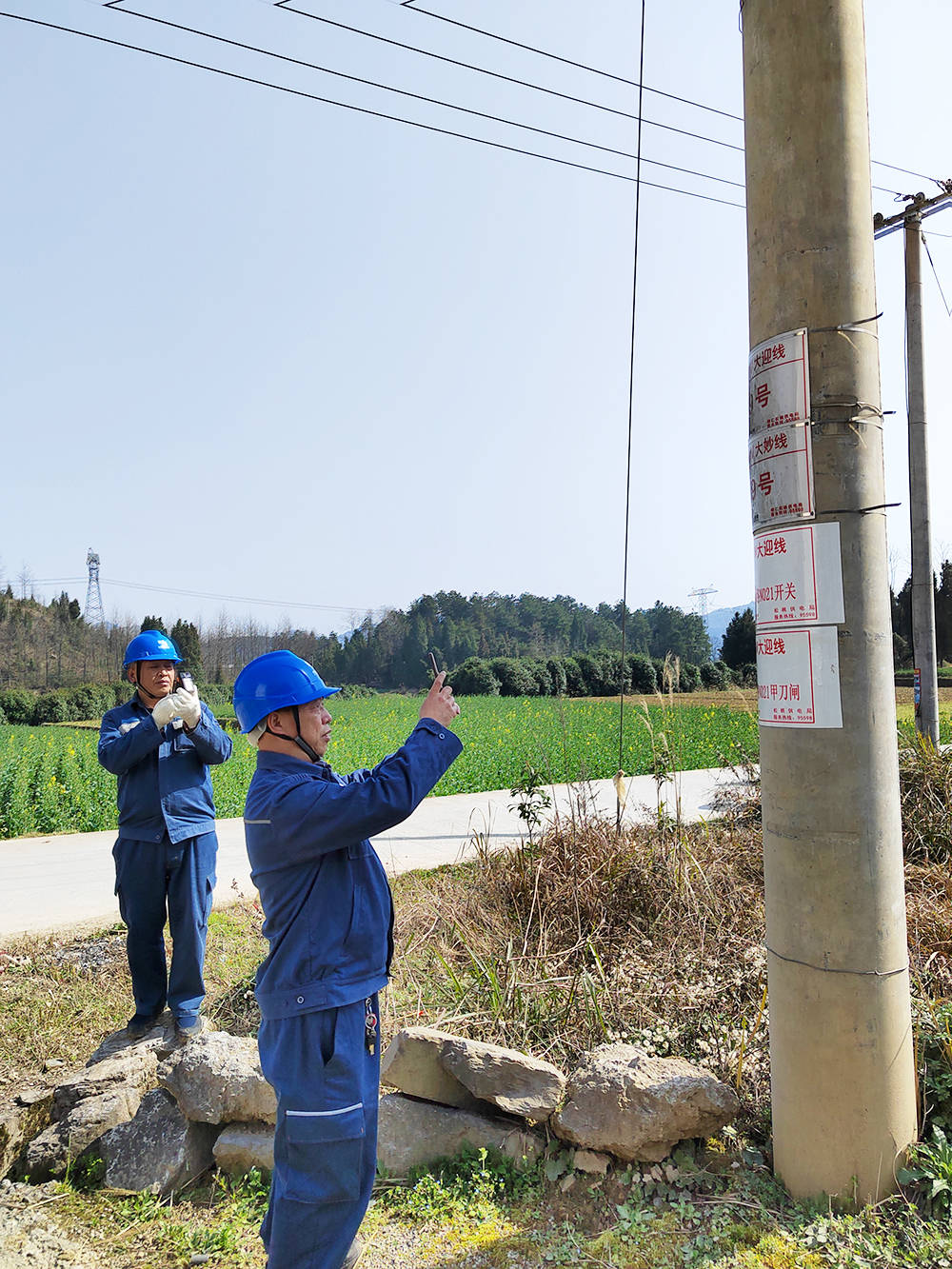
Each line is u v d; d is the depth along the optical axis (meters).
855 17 2.94
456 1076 3.31
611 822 6.54
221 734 4.68
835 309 2.89
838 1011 2.79
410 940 5.18
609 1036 3.89
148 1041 4.25
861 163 2.94
